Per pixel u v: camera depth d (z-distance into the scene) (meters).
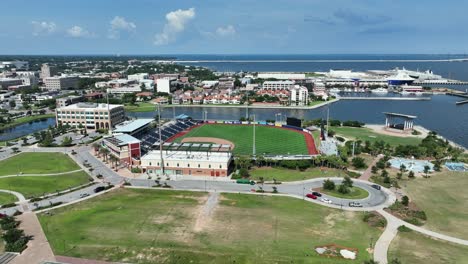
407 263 94.88
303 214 126.56
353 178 167.00
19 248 102.44
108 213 127.94
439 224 118.94
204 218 123.12
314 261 95.44
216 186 157.12
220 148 191.62
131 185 158.50
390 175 170.88
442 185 157.00
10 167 185.75
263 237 109.06
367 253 99.88
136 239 108.25
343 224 118.44
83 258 98.38
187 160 173.38
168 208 132.25
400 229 113.44
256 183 160.38
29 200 141.50
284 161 183.50
